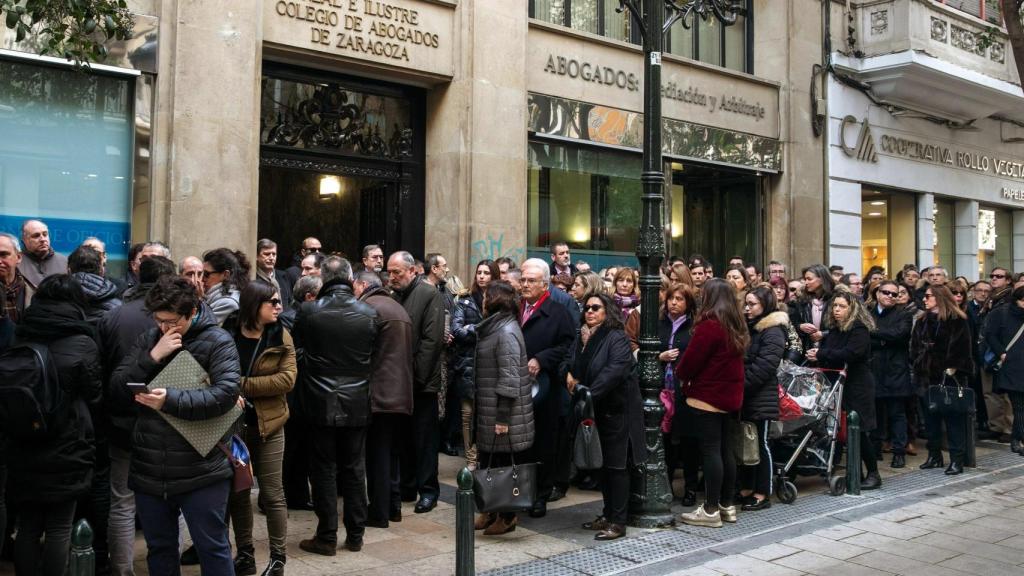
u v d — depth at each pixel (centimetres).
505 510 604
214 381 413
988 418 1112
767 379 709
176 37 874
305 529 650
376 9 1023
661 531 665
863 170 1666
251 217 926
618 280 855
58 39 577
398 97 1116
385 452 652
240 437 500
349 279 598
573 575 559
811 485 844
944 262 1922
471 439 822
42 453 448
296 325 588
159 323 416
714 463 673
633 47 1315
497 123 1127
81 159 851
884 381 940
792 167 1547
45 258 668
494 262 899
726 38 1548
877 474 833
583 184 1273
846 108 1633
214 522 415
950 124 1848
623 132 1304
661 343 750
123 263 873
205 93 891
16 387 432
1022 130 2044
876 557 609
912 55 1565
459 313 837
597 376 628
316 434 583
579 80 1247
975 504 770
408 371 647
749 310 733
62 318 457
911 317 938
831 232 1605
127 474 493
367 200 1095
